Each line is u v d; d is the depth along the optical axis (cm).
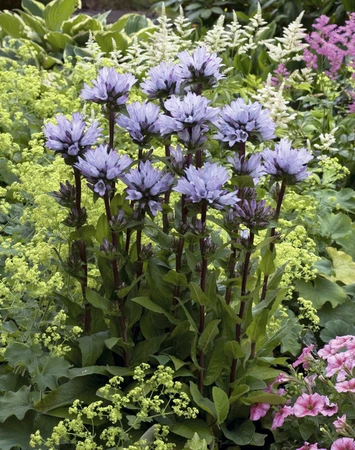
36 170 175
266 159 145
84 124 142
